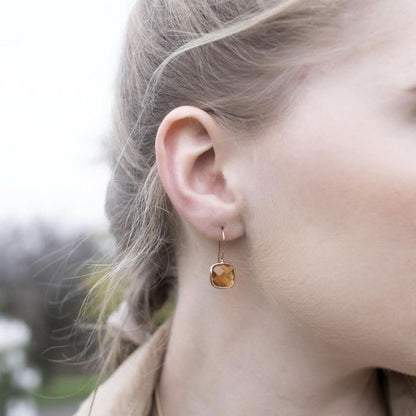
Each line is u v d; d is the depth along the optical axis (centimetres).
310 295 33
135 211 39
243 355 37
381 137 32
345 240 32
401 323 32
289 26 33
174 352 40
